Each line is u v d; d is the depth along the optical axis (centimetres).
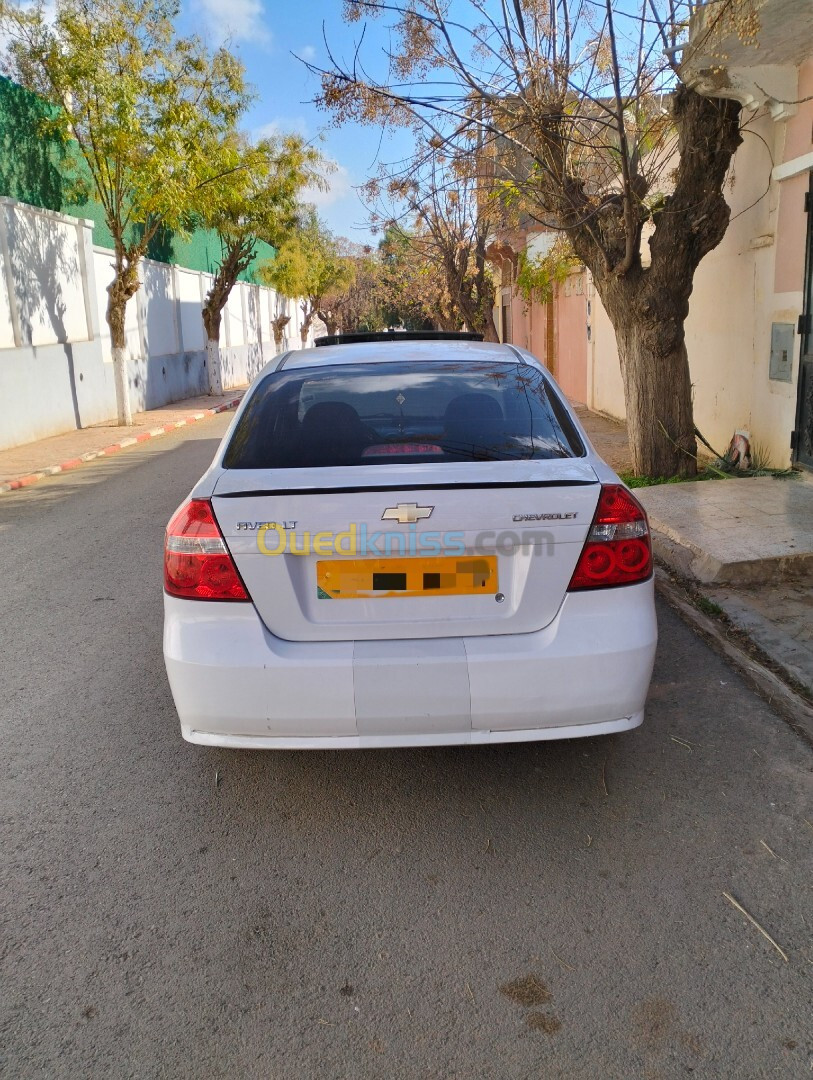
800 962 246
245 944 261
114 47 1453
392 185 806
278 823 323
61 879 293
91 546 761
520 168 963
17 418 1438
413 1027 229
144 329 2162
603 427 1297
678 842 302
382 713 288
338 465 316
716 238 759
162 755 376
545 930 262
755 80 704
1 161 1424
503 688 288
